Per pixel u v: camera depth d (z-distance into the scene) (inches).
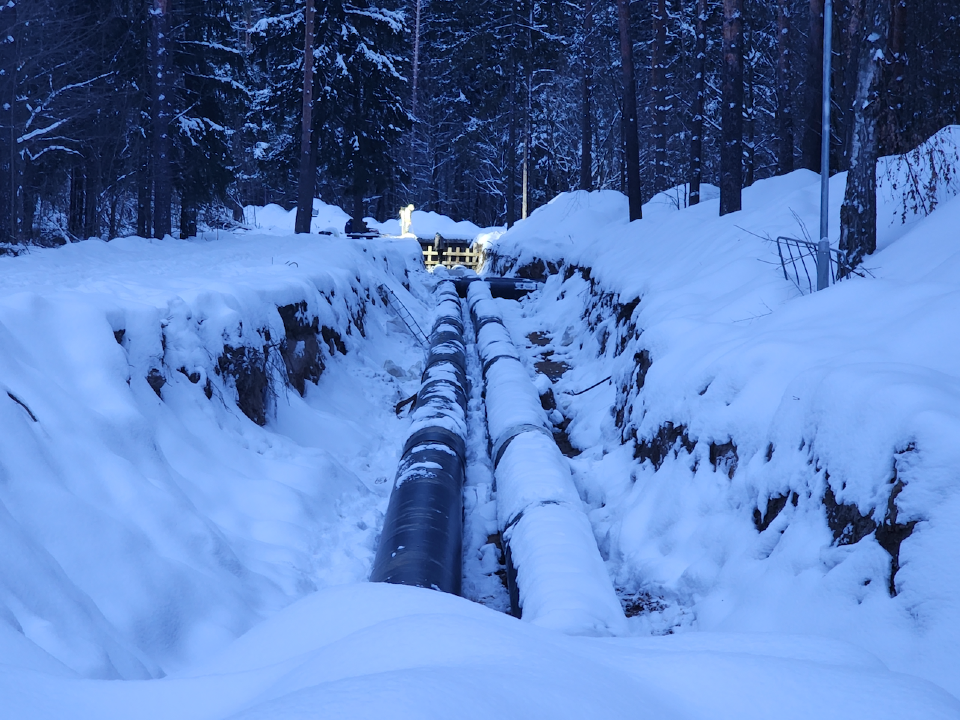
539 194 1690.5
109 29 764.6
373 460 352.2
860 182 291.6
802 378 190.9
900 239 289.0
